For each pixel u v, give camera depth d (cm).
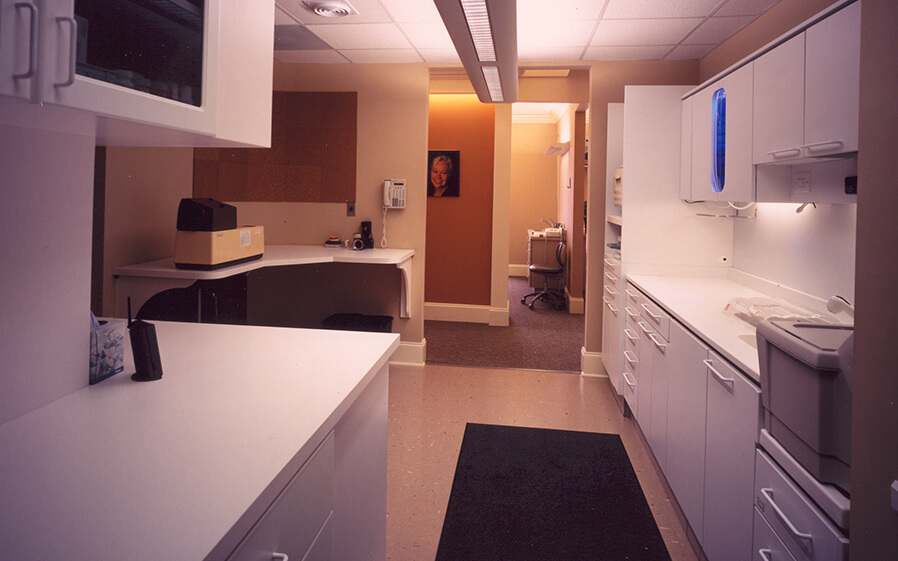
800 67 205
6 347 109
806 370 134
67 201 123
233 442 103
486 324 669
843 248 240
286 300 492
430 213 684
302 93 472
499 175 655
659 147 369
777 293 295
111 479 88
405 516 252
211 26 110
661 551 230
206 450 99
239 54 130
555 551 229
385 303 489
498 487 280
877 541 98
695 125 333
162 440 103
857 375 105
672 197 370
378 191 473
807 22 198
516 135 1053
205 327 193
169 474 90
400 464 303
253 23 137
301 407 120
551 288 849
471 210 679
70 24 74
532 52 417
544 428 355
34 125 105
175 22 101
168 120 98
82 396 125
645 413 315
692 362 230
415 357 485
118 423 110
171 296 321
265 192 472
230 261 329
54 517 77
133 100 89
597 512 258
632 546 233
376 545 176
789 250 289
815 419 130
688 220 369
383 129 470
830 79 186
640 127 370
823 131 190
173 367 147
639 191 371
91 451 98
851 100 174
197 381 136
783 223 296
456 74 597
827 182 219
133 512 79
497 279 661
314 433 108
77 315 127
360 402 154
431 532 240
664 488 282
